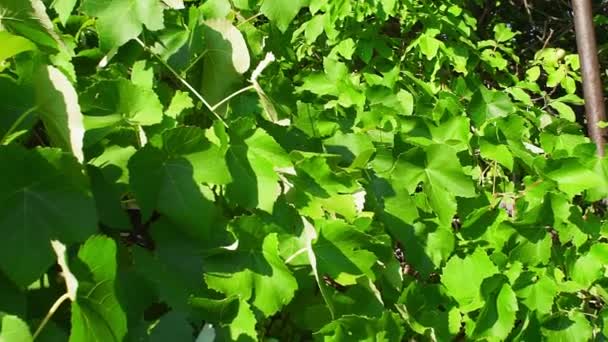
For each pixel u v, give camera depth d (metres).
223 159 0.93
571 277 1.27
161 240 0.92
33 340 0.75
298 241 1.02
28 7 0.90
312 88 1.47
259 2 1.30
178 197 0.91
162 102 1.10
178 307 0.87
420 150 1.17
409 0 2.28
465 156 1.30
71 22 1.18
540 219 1.23
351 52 2.08
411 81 1.94
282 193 1.03
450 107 1.39
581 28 1.65
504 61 2.29
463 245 1.21
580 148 1.33
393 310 1.10
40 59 0.89
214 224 0.95
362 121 1.32
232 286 0.93
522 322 1.19
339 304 1.02
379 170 1.17
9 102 0.81
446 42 2.22
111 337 0.78
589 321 1.26
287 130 1.17
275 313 0.98
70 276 0.75
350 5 2.02
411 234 1.14
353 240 1.03
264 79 1.24
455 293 1.14
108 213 0.88
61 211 0.78
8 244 0.75
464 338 1.19
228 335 0.90
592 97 1.63
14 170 0.76
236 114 1.15
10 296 0.76
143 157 0.89
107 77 1.04
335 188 1.06
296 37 2.15
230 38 1.13
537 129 1.64
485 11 3.59
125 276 0.86
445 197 1.17
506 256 1.21
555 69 2.82
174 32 1.15
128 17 1.03
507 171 1.50
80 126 0.80
